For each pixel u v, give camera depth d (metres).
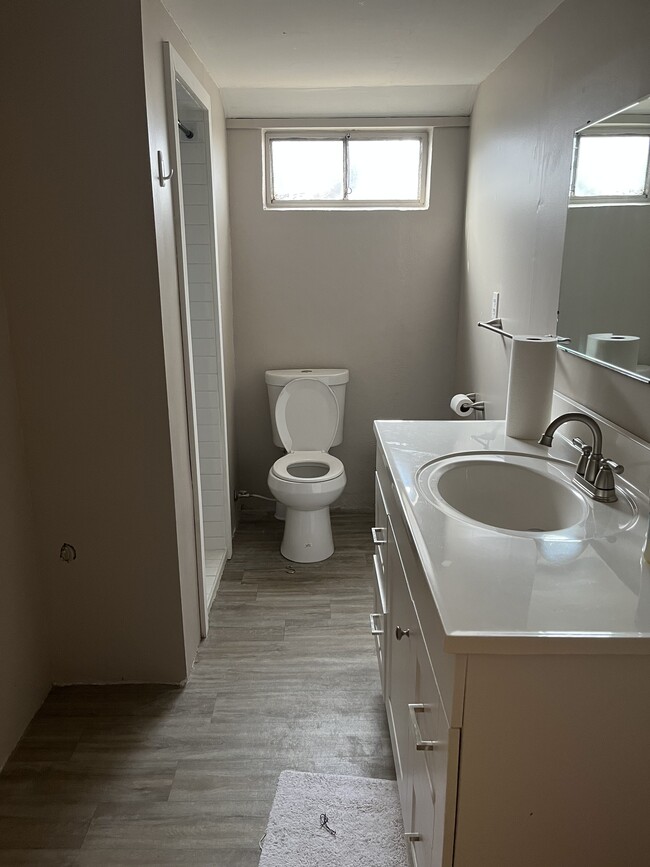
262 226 3.38
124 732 2.08
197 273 2.91
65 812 1.79
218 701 2.22
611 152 1.59
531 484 1.65
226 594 2.91
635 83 1.48
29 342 2.01
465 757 1.01
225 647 2.52
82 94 1.82
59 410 2.07
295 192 3.43
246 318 3.51
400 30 2.20
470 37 2.25
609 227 1.61
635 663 0.97
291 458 3.34
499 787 1.03
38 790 1.86
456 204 3.34
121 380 2.04
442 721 1.05
